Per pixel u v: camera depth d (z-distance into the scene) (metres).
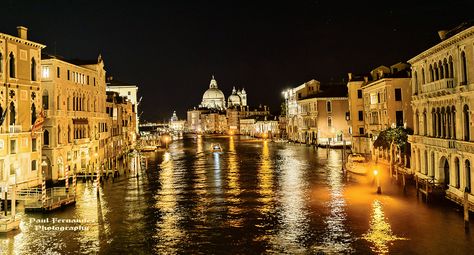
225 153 86.56
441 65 32.69
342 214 28.98
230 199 35.31
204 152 92.00
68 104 48.62
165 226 27.50
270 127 169.38
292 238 24.27
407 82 54.44
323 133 90.31
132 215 30.48
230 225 27.30
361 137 68.38
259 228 26.42
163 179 48.06
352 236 24.20
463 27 29.84
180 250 22.91
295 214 29.50
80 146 51.25
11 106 37.47
